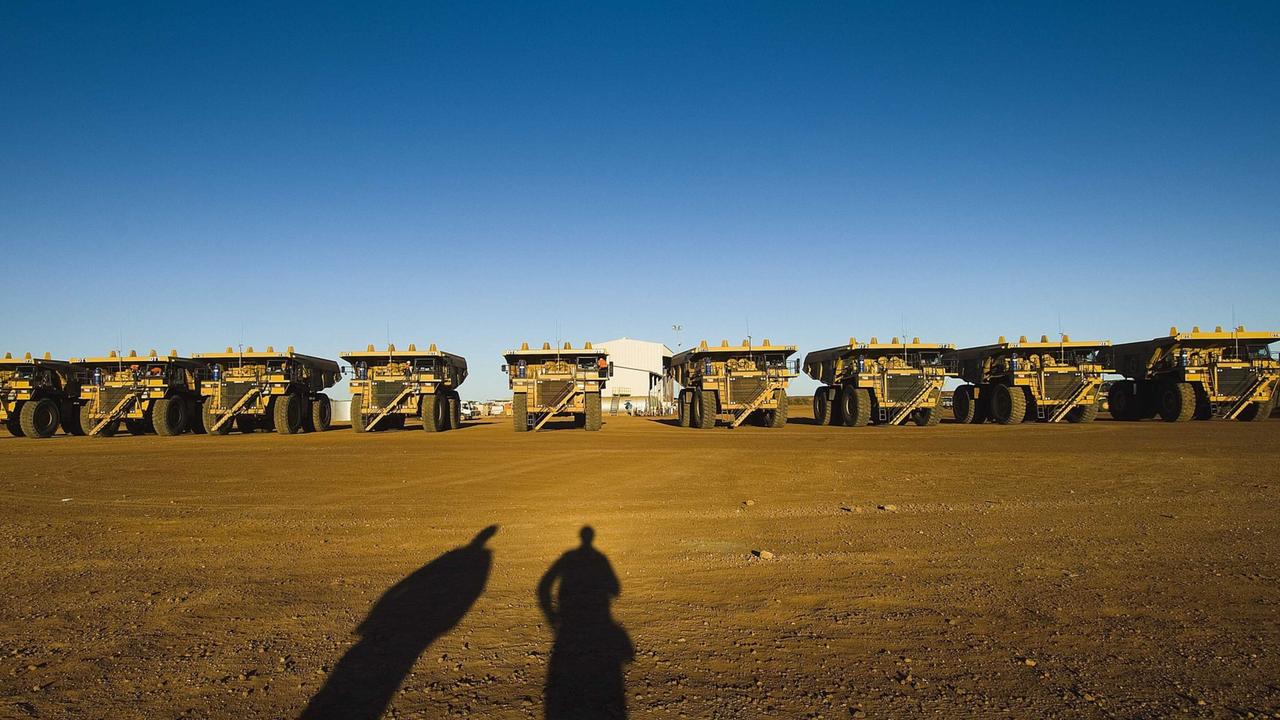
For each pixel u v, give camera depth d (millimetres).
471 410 73312
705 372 31047
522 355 30297
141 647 5109
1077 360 31781
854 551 7840
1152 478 13242
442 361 32719
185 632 5426
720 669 4664
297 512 10492
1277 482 12555
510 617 5730
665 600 6152
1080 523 9234
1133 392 34156
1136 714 3977
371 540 8578
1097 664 4676
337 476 14602
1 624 5617
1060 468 14852
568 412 30562
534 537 8695
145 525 9562
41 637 5320
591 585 6621
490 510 10570
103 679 4551
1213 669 4566
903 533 8750
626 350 71812
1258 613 5613
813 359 35500
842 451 19094
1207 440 21203
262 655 4953
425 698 4258
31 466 16953
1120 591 6246
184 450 21500
